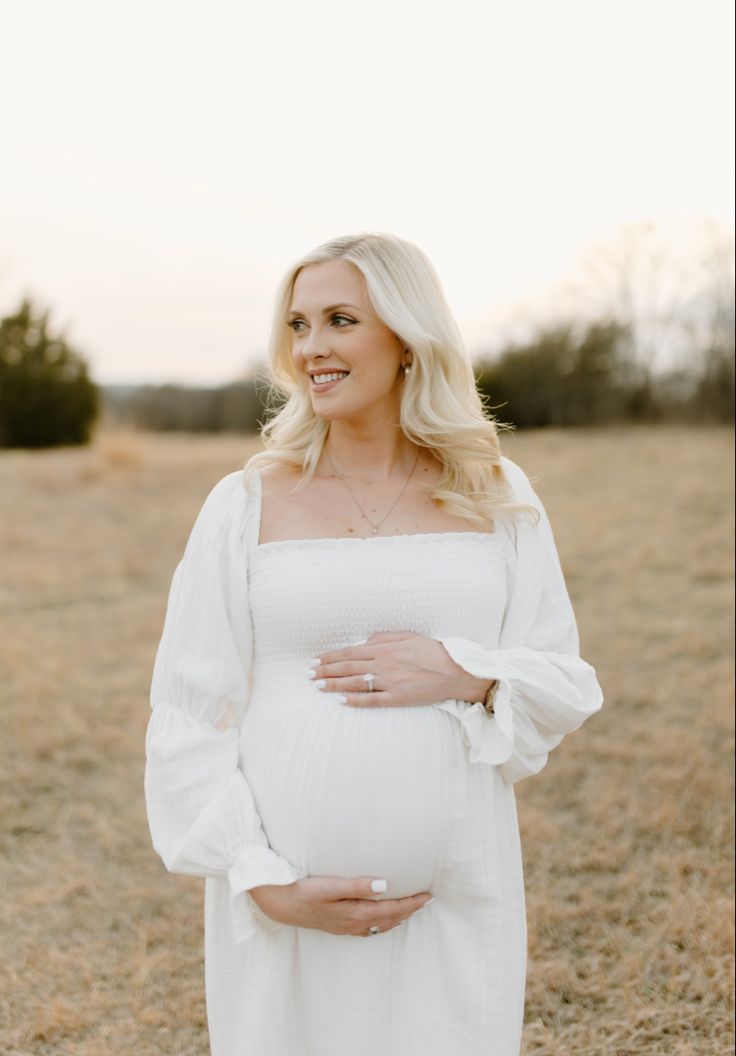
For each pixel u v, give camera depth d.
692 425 15.51
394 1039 1.94
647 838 4.05
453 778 1.96
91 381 21.73
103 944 3.48
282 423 2.24
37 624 7.35
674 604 6.97
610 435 15.04
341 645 2.02
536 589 2.17
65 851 4.15
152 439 21.52
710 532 8.70
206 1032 3.00
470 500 2.17
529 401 17.47
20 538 10.12
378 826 1.90
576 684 2.08
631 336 16.47
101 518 11.28
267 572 2.02
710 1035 2.90
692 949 3.29
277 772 1.94
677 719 5.18
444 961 1.96
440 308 2.13
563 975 3.20
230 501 2.10
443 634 2.05
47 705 5.66
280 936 1.93
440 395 2.15
